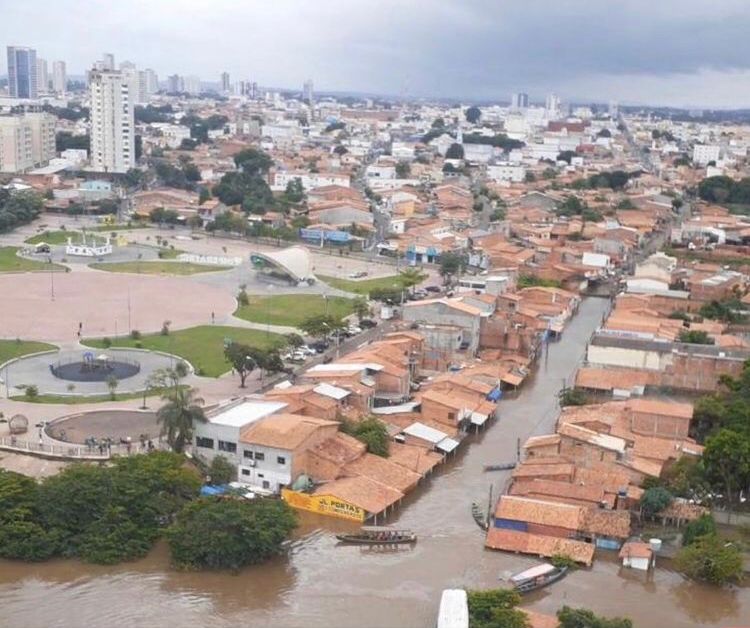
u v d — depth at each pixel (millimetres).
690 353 195750
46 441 150750
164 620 105875
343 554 123000
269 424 145250
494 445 166000
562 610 104062
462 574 118000
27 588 111938
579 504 134250
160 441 150375
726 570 115625
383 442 153375
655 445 153000
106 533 119375
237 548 116125
